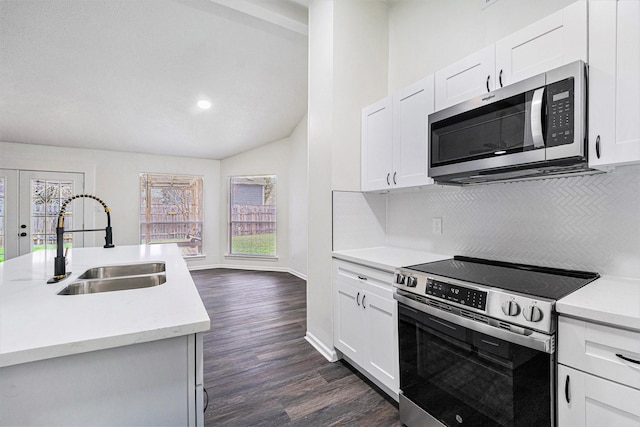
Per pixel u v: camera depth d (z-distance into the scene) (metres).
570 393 1.01
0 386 0.76
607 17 1.13
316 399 1.86
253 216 5.97
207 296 4.08
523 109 1.31
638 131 1.06
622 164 1.17
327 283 2.39
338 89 2.36
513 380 1.14
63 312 1.02
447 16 2.16
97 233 5.03
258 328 2.98
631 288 1.20
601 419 0.95
